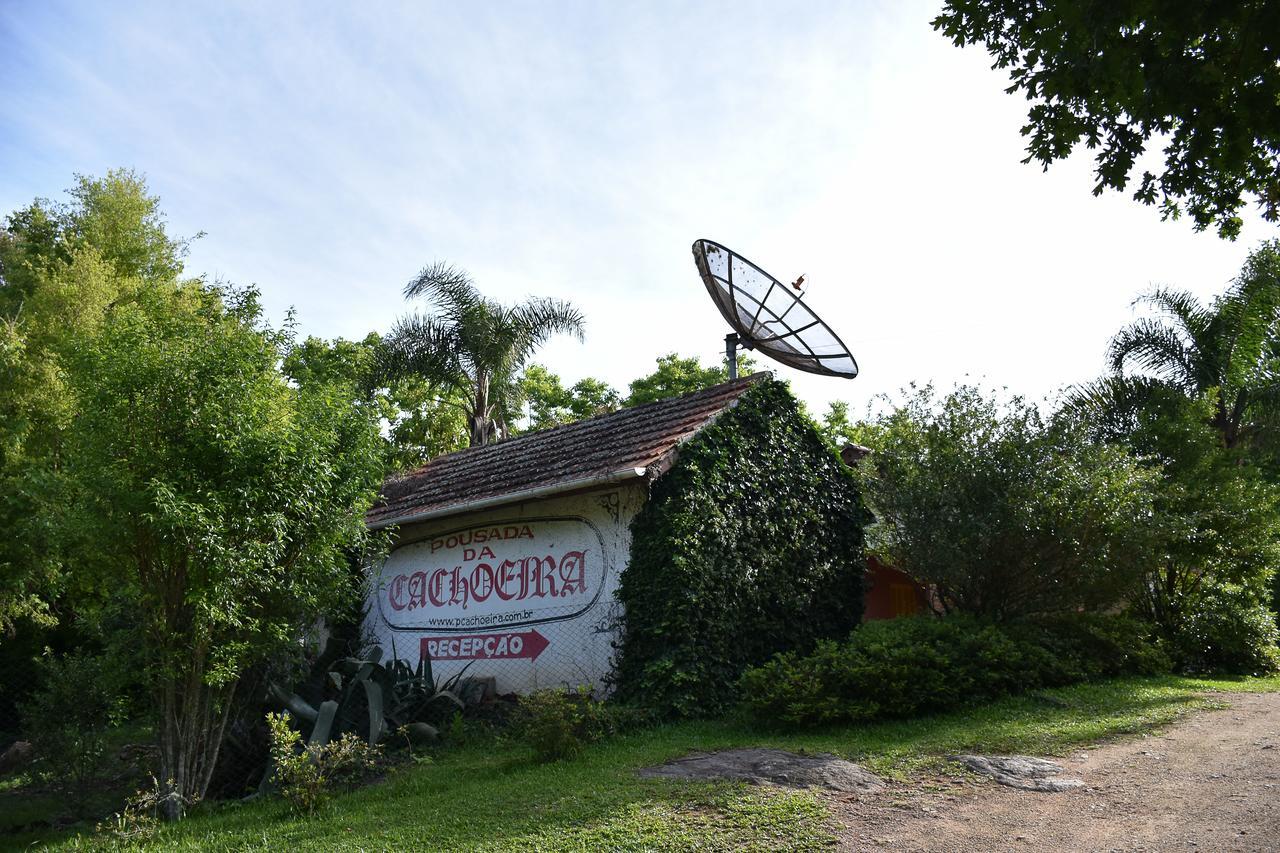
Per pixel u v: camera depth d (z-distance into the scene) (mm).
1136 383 21078
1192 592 15570
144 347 7879
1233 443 22266
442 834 6164
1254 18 5270
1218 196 6730
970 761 7371
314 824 6816
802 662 9953
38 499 12570
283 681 9680
